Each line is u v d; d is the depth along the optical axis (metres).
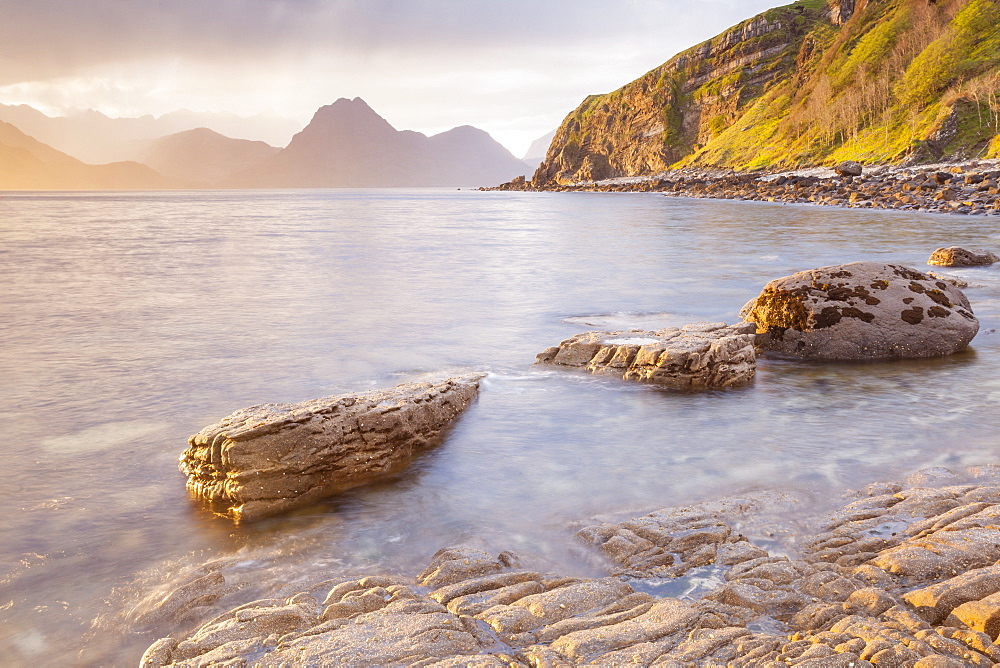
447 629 5.32
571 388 13.58
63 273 33.47
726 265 33.16
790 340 16.19
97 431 11.34
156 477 9.51
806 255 36.00
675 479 9.10
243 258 40.38
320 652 5.02
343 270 34.03
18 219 95.12
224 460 8.67
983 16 127.06
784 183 109.50
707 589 6.25
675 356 13.68
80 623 6.13
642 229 57.25
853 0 189.25
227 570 6.94
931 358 15.59
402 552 7.35
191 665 5.07
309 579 6.75
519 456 10.10
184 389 13.79
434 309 22.97
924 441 10.33
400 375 14.72
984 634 5.05
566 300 24.42
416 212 109.75
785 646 5.06
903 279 16.66
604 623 5.49
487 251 42.81
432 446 10.55
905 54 141.25
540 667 4.88
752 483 8.88
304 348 17.39
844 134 138.50
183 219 94.38
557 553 7.16
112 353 16.89
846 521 7.47
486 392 13.30
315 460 8.96
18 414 12.20
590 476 9.29
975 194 66.25
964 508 7.24
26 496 8.88
